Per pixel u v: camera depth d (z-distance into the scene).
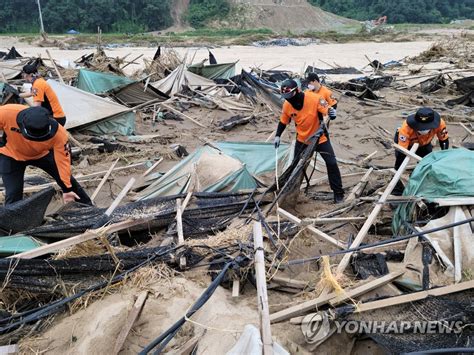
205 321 3.73
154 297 4.01
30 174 7.64
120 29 66.25
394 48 41.69
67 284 4.21
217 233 4.98
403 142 5.87
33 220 5.14
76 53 39.38
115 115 10.88
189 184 6.39
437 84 17.08
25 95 8.84
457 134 10.85
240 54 38.06
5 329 3.84
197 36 59.06
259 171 7.66
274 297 4.05
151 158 9.07
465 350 3.04
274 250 4.49
